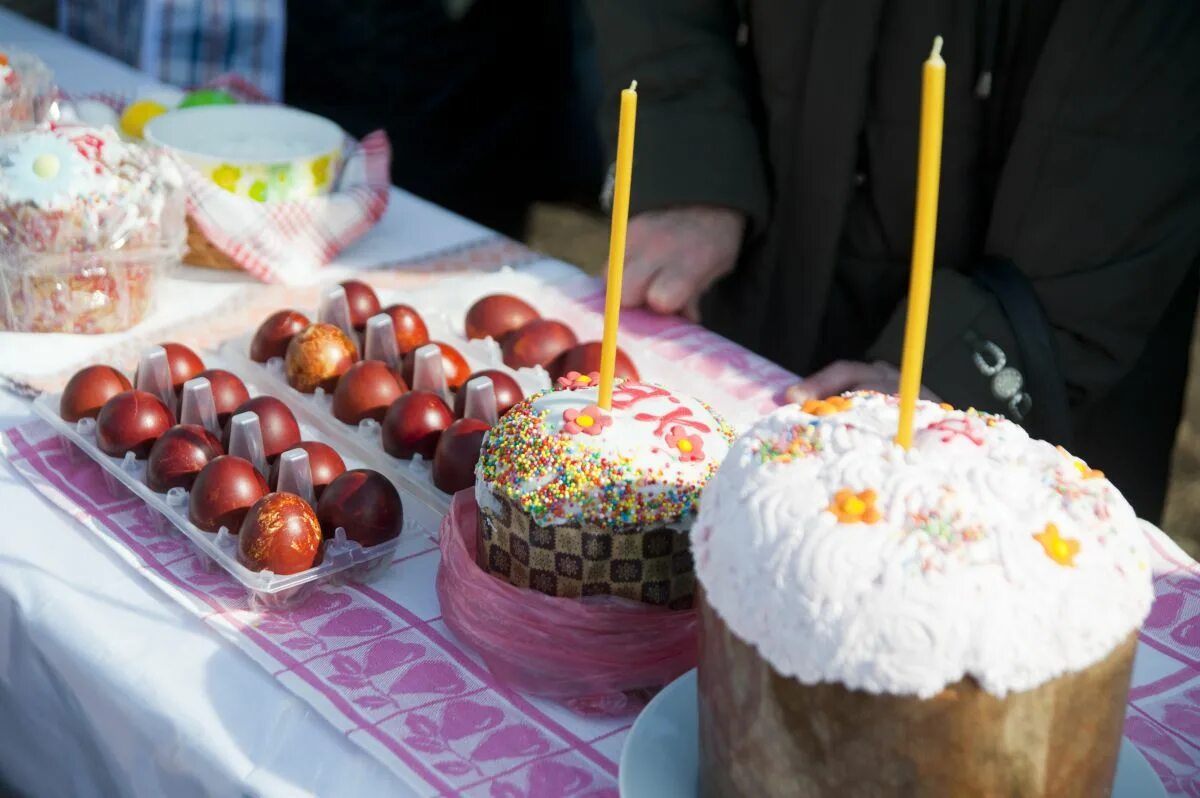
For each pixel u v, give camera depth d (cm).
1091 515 70
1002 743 66
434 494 113
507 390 122
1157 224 150
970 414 80
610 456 91
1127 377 173
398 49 300
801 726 68
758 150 171
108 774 96
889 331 151
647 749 81
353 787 83
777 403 137
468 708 90
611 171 173
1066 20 146
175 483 108
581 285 162
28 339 139
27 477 115
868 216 171
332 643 96
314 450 110
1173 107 146
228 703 89
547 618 90
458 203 320
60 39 228
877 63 161
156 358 121
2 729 109
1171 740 90
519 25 318
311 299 153
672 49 170
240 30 242
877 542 68
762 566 69
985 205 167
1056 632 66
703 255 161
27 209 133
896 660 65
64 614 98
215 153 160
